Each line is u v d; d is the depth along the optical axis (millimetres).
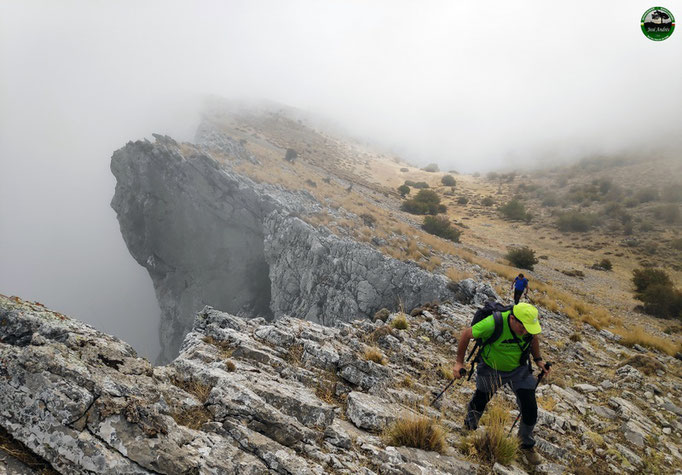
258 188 45969
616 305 32969
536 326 4617
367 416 4934
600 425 7934
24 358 2865
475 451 4824
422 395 6727
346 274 29109
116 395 3012
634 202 71250
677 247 52469
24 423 2676
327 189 58438
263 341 7289
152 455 2736
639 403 9906
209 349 6320
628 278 42156
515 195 89188
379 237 39844
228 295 45750
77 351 3398
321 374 6316
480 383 5051
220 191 43875
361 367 6570
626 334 19078
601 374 12023
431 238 44906
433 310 15430
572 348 15219
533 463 5176
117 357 3643
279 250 36438
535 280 34531
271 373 5836
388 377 6855
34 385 2783
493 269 34375
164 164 44188
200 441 3320
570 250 53469
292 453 3627
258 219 43438
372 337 9977
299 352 7070
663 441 7793
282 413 4223
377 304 26953
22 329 3650
